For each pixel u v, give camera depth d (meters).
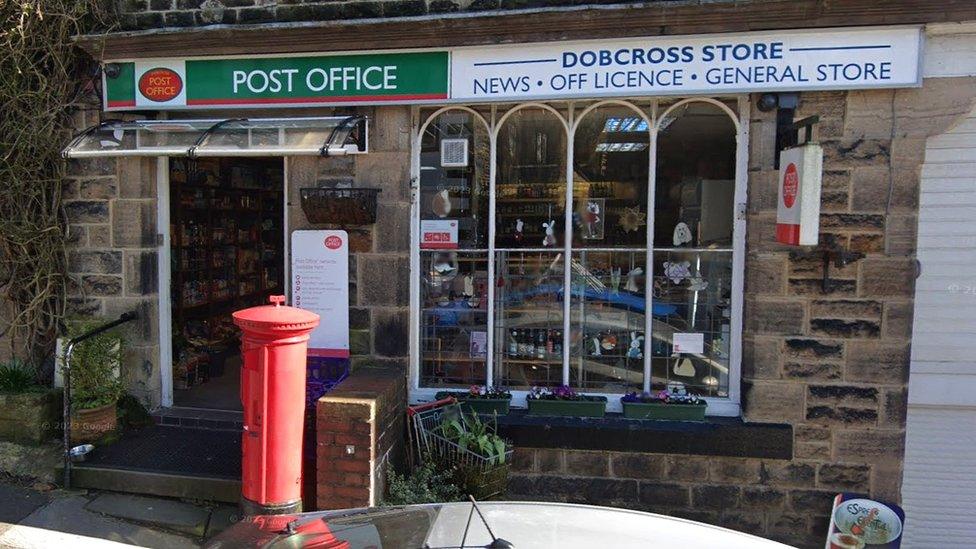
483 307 4.84
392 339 4.74
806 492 4.38
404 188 4.67
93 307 5.07
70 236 5.04
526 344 4.82
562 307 4.77
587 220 4.71
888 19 3.98
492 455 4.12
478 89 4.48
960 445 4.46
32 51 4.90
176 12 4.79
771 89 4.18
